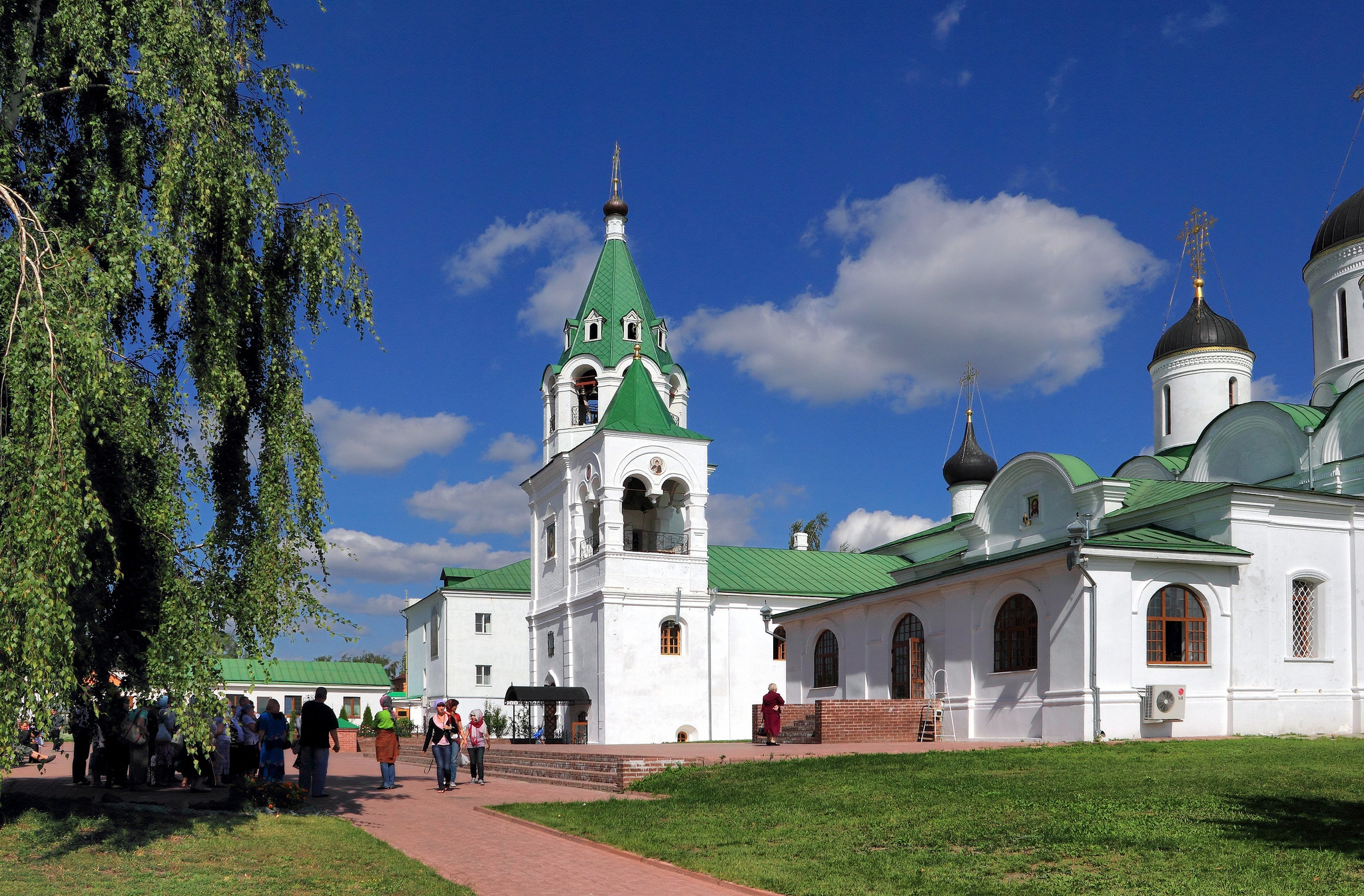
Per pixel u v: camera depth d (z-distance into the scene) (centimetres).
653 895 1101
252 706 2317
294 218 1559
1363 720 2617
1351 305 3459
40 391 1127
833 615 3638
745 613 4372
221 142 1372
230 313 1402
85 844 1284
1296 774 1664
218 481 1510
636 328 4569
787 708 3120
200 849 1282
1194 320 3844
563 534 4550
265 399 1508
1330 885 984
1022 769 1867
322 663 6888
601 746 3478
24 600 1071
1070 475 2892
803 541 5391
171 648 1320
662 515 4497
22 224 1208
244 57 1465
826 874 1136
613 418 4222
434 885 1141
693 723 4159
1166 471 3575
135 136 1370
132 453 1363
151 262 1320
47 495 1098
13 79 1338
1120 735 2381
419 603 6334
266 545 1434
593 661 4141
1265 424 3169
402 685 7275
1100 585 2433
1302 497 2625
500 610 5744
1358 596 2684
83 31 1297
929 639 3055
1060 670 2497
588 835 1475
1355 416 2928
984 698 2777
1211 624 2527
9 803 1556
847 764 2056
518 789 2227
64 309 1176
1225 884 1005
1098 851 1164
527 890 1142
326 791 2139
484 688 5631
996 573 2720
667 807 1708
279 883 1125
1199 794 1481
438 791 2178
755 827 1454
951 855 1202
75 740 2144
